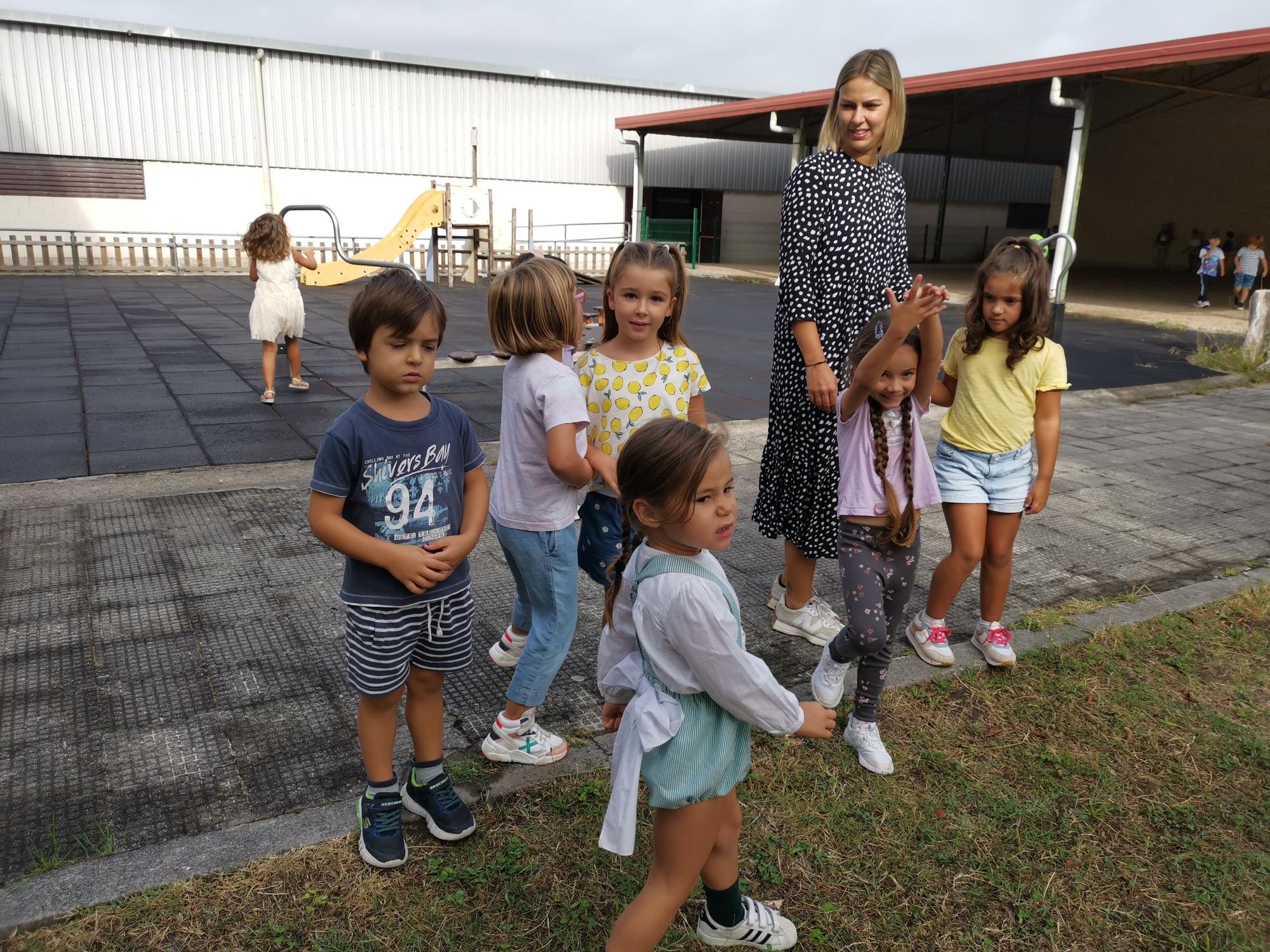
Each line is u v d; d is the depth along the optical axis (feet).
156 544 13.21
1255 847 7.52
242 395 23.76
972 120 74.54
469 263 71.31
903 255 10.66
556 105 79.87
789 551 10.92
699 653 5.21
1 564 12.34
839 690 9.14
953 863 7.28
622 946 5.64
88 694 9.17
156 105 65.57
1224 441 22.44
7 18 60.34
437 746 7.36
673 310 8.70
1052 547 14.67
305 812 7.47
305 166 71.15
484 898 6.68
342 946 6.17
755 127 75.05
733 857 6.13
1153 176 83.05
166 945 6.12
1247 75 55.57
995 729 9.20
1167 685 10.11
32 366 27.12
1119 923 6.72
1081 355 35.86
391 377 6.31
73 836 7.13
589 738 8.74
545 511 7.85
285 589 11.78
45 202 63.93
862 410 8.50
